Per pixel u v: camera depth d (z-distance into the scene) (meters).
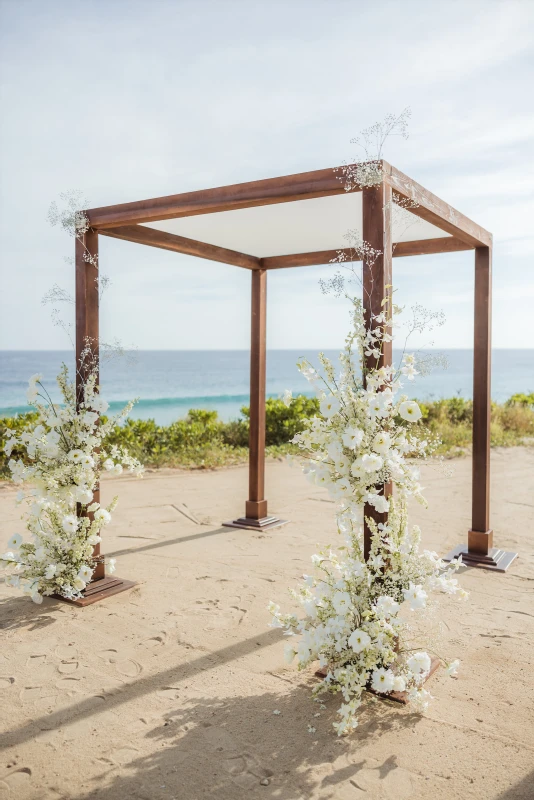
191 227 4.68
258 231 4.82
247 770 2.34
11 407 34.28
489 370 5.13
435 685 3.04
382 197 3.07
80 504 4.30
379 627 2.76
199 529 6.14
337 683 2.94
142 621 3.82
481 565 5.00
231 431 12.05
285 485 8.45
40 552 4.05
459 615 3.95
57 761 2.39
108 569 4.46
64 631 3.66
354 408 2.98
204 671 3.17
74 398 4.27
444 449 10.70
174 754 2.44
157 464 9.80
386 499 3.08
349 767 2.36
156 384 42.53
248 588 4.42
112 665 3.23
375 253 3.07
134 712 2.76
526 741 2.55
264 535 5.92
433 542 5.68
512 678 3.11
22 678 3.08
